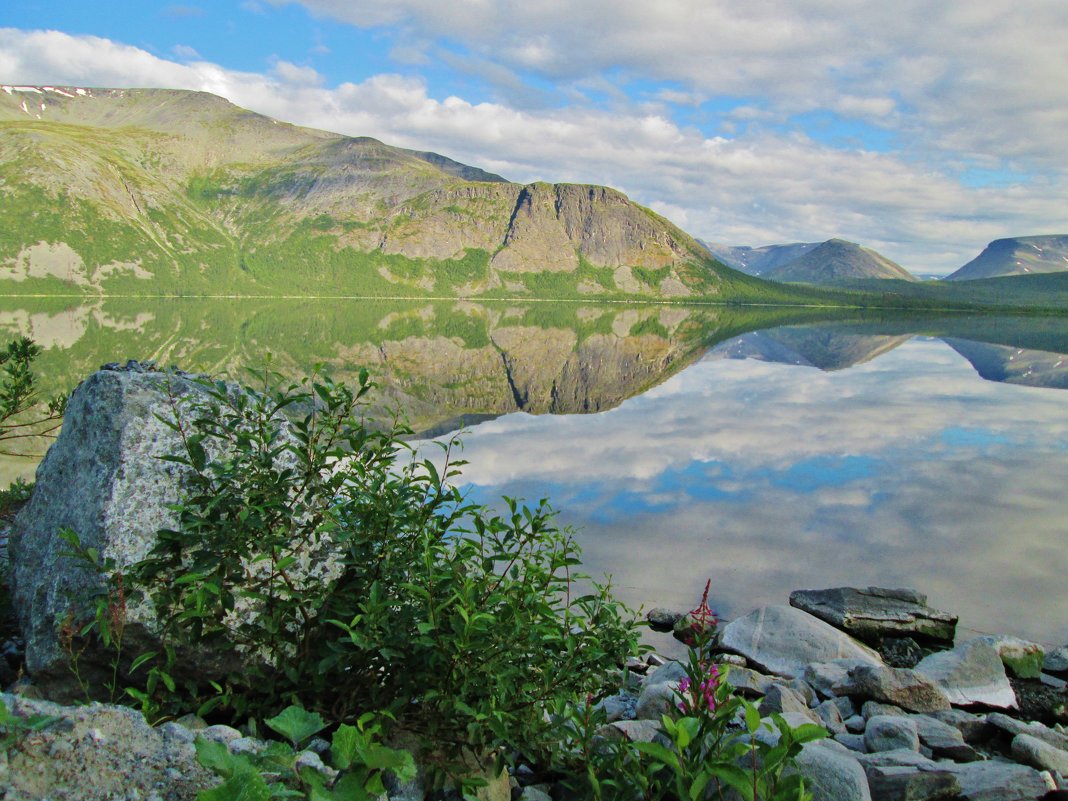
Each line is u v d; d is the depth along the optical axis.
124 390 5.55
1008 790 5.05
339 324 111.06
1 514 9.89
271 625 4.50
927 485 19.39
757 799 3.16
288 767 3.17
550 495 17.19
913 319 174.50
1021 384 45.34
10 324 88.06
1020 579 12.94
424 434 25.52
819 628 9.48
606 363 61.62
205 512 4.71
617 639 5.18
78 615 4.66
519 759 5.09
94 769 3.12
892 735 6.14
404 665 4.48
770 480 19.59
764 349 77.56
